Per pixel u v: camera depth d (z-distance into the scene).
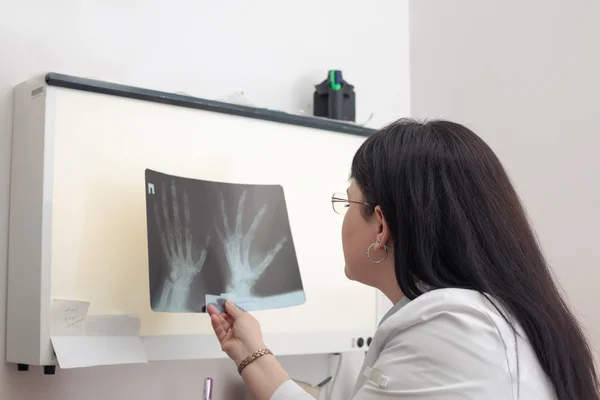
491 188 1.08
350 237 1.18
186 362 1.69
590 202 1.87
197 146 1.55
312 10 2.04
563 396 1.03
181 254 1.40
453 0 2.20
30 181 1.39
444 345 1.00
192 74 1.78
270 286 1.53
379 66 2.19
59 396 1.49
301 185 1.72
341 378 1.94
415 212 1.07
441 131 1.12
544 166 1.97
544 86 1.99
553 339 1.04
